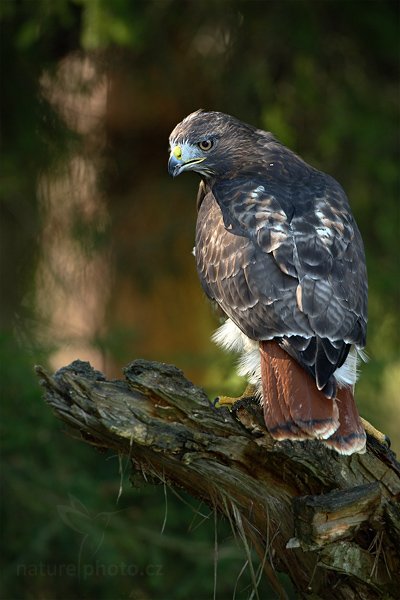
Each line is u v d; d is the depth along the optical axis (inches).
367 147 488.4
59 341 495.2
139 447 270.1
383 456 272.4
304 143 496.1
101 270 521.3
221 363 473.4
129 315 525.0
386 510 264.4
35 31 471.2
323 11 490.6
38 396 459.2
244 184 328.2
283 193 320.2
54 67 511.5
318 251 294.4
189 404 262.7
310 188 326.6
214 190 339.0
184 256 519.2
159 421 263.1
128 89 515.8
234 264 302.4
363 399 459.5
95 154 522.9
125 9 457.4
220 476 271.6
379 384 466.6
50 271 516.4
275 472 272.1
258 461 270.4
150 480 286.7
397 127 493.4
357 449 260.1
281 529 275.9
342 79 493.4
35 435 462.0
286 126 488.1
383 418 470.0
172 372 263.3
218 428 265.3
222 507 279.0
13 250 517.0
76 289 519.5
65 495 452.1
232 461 270.1
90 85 514.6
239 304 296.2
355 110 489.1
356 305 290.2
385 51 492.1
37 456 463.8
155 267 519.8
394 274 482.9
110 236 519.2
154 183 522.3
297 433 260.2
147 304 525.0
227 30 493.7
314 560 276.4
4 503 456.1
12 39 502.0
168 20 491.2
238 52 494.3
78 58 510.6
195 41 498.0
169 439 263.0
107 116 521.7
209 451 267.6
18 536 455.8
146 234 519.5
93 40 455.2
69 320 523.2
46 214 517.3
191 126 360.2
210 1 488.1
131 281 522.9
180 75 508.7
